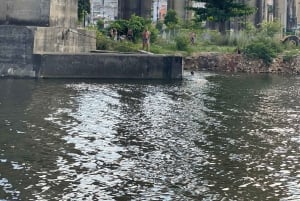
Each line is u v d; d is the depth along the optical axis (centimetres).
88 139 2173
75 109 2803
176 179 1706
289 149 2134
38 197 1508
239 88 4156
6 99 3023
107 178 1691
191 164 1873
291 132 2461
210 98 3453
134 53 4556
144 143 2144
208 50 6216
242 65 6022
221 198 1555
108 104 3006
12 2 4222
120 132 2322
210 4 6862
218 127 2516
